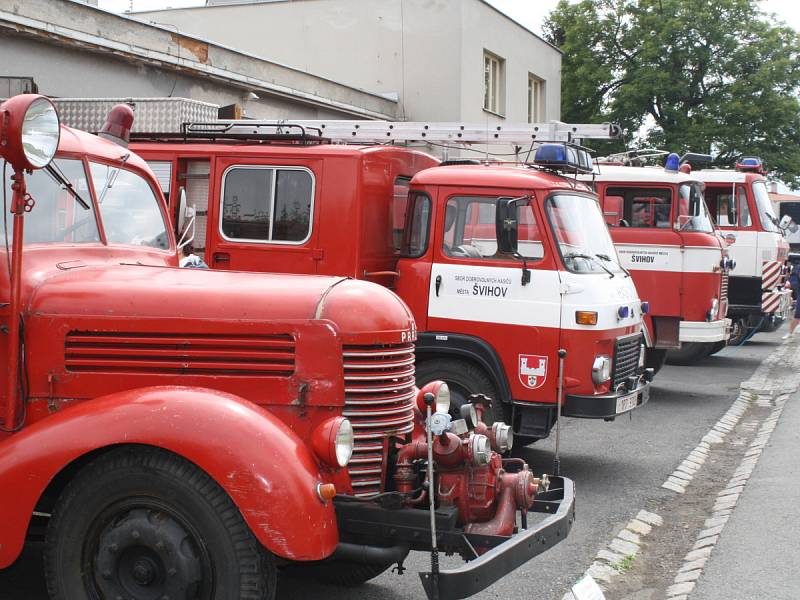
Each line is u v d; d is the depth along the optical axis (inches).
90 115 424.5
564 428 430.0
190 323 180.4
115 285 186.7
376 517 174.4
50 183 200.7
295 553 156.9
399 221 371.9
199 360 180.4
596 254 344.8
